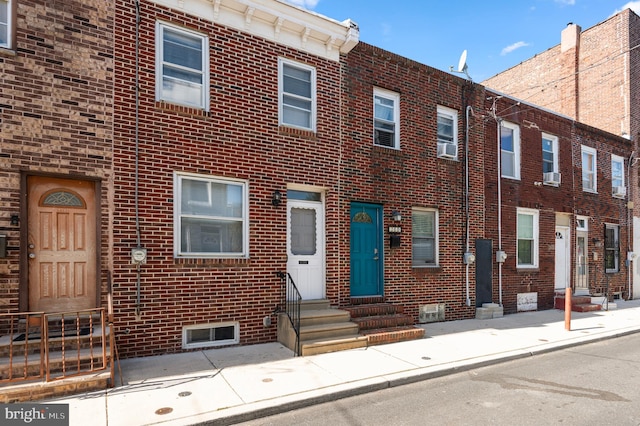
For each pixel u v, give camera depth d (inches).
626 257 598.9
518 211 461.7
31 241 227.1
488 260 423.2
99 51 243.9
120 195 245.0
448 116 410.3
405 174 369.1
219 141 279.1
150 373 217.6
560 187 506.0
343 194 333.1
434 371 232.1
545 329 356.5
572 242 519.8
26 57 224.2
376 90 362.9
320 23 321.4
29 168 222.4
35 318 224.1
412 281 367.2
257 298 288.0
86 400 181.0
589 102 637.3
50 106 229.1
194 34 277.0
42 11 229.6
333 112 332.2
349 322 297.9
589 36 638.5
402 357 257.6
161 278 254.2
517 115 463.8
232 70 287.4
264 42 302.4
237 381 208.2
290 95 316.2
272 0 296.2
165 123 261.4
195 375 216.1
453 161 402.9
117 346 237.0
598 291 549.6
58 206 234.8
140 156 252.7
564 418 175.8
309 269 319.9
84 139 237.1
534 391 209.8
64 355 189.6
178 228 263.4
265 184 296.4
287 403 183.2
